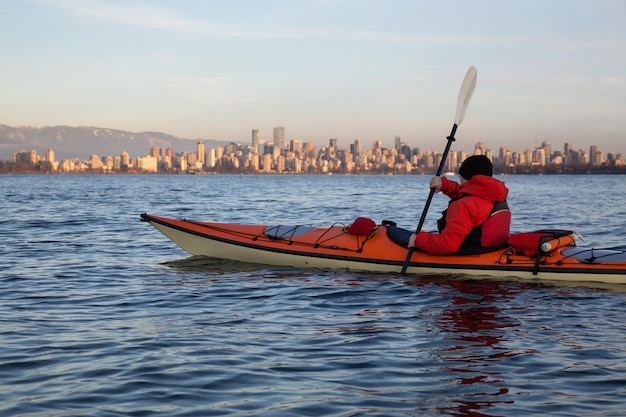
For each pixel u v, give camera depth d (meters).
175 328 5.28
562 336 4.97
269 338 4.93
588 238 12.70
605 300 6.35
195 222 9.09
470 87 8.73
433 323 5.42
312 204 26.66
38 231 13.98
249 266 8.54
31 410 3.40
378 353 4.50
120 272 8.29
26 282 7.57
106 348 4.64
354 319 5.59
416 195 38.25
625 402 3.50
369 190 49.41
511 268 7.32
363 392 3.69
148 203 27.17
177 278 7.77
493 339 4.89
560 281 7.20
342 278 7.53
